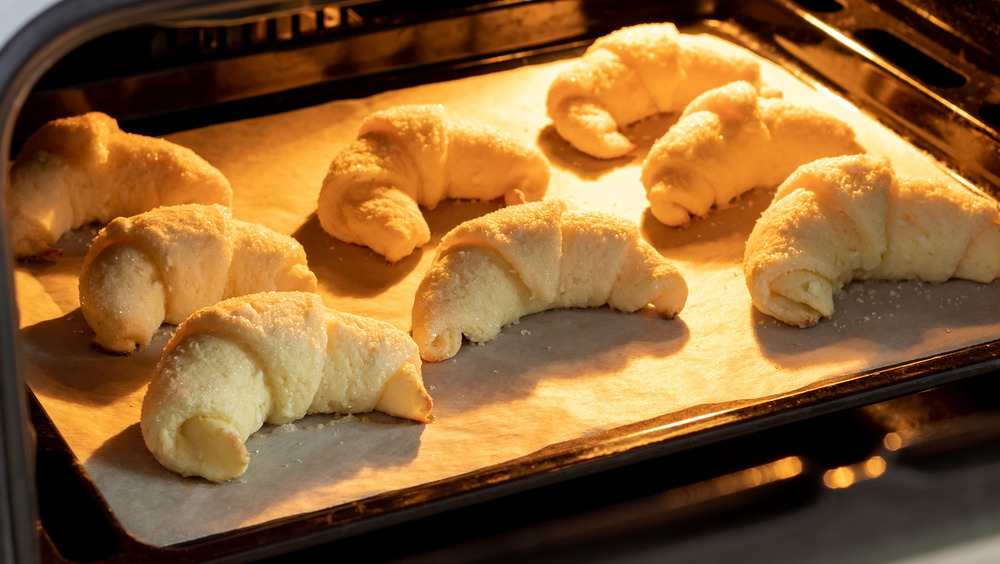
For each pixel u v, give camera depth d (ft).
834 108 4.14
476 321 3.57
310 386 3.39
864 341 3.58
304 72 4.15
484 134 3.95
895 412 3.38
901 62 4.27
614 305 3.69
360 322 3.45
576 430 3.37
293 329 3.38
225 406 3.32
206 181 3.82
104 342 3.54
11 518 2.76
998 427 2.85
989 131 3.99
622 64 4.17
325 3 2.93
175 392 3.30
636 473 3.28
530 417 3.41
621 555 2.66
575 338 3.62
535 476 3.26
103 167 3.82
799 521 2.64
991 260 3.71
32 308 3.63
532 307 3.66
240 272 3.65
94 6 2.47
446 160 3.92
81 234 3.84
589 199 3.97
